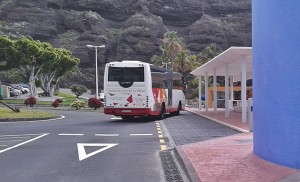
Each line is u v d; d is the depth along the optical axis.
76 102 41.88
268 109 8.66
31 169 8.95
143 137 15.01
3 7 113.50
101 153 11.20
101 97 56.94
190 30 121.38
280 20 8.12
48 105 48.28
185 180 7.83
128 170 8.84
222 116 27.66
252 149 10.71
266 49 8.70
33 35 109.06
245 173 7.66
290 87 7.92
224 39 120.31
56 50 67.94
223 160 9.12
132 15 121.88
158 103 24.73
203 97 55.16
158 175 8.31
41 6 115.19
